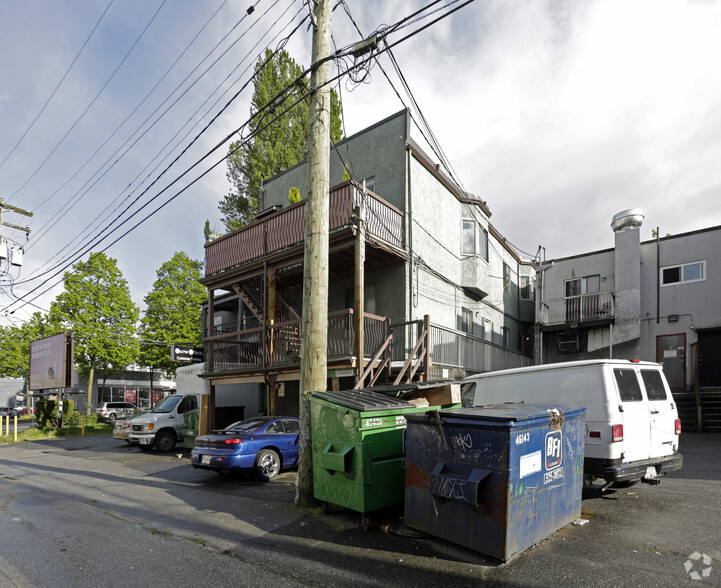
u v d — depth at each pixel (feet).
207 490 26.12
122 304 98.58
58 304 93.56
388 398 20.53
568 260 67.05
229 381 43.24
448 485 14.74
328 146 23.45
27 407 138.51
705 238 56.54
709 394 48.32
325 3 23.98
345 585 12.82
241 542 16.78
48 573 14.25
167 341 98.37
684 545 14.65
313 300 21.80
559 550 14.43
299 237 38.81
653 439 20.68
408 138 44.04
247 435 29.27
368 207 37.60
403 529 16.88
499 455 13.73
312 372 21.48
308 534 17.28
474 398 26.00
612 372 20.06
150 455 42.80
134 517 20.72
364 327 36.24
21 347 121.60
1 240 61.62
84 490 27.17
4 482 31.17
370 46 22.54
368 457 17.83
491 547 13.67
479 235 56.13
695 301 56.34
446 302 48.75
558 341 66.44
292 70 92.38
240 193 92.68
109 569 14.48
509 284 70.23
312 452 20.66
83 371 101.86
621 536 15.55
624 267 60.80
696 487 22.53
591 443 19.56
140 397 129.70
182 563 14.88
